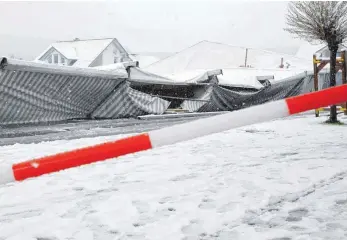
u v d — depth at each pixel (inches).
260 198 151.6
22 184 185.6
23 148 321.7
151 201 151.1
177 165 228.1
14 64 512.1
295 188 165.8
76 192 168.7
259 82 1147.9
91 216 134.2
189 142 334.6
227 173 200.8
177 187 173.0
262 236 112.7
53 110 634.2
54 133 454.6
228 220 127.1
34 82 566.3
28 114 591.5
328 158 238.8
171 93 990.4
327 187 166.4
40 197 161.3
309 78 1159.6
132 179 192.5
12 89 543.2
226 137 370.0
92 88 670.5
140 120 699.4
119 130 495.2
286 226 120.7
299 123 524.4
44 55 1815.9
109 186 178.7
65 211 140.6
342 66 535.2
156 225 123.6
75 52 1811.0
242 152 273.6
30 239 113.8
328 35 484.7
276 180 181.8
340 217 128.0
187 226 122.3
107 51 1854.1
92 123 617.3
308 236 111.8
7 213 139.6
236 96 1008.9
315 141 326.3
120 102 751.7
